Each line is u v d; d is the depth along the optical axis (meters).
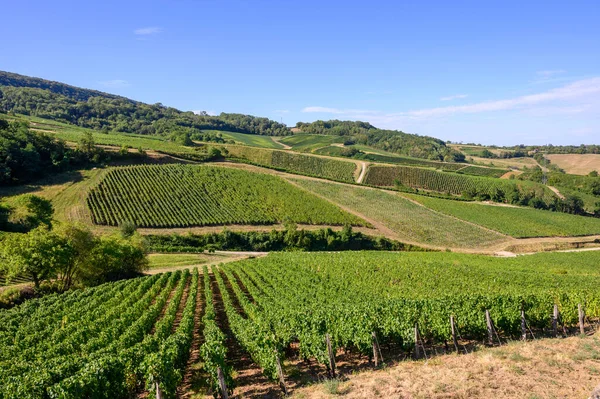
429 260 55.94
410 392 12.70
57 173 90.81
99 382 13.71
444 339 19.78
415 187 124.62
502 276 42.75
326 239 81.50
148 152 112.56
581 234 94.75
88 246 44.59
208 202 88.69
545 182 138.75
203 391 16.45
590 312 25.31
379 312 21.50
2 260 38.00
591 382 12.64
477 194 121.38
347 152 170.00
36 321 25.22
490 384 12.79
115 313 27.73
